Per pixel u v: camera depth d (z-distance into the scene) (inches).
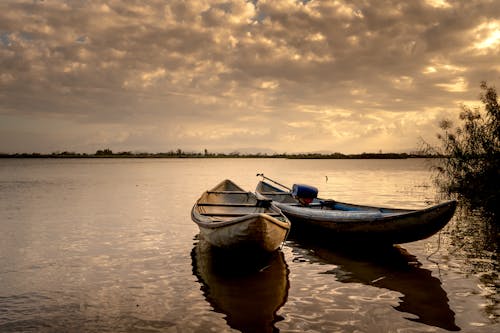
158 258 386.9
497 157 613.6
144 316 251.8
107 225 551.2
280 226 362.0
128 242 451.5
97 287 305.7
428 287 297.9
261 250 365.1
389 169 2566.4
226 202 641.6
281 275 335.6
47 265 362.0
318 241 468.1
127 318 248.8
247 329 232.1
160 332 229.1
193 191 1050.7
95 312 258.4
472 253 389.1
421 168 2733.8
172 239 467.8
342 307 263.4
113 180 1499.8
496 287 294.4
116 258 386.0
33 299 281.3
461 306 261.0
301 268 355.9
